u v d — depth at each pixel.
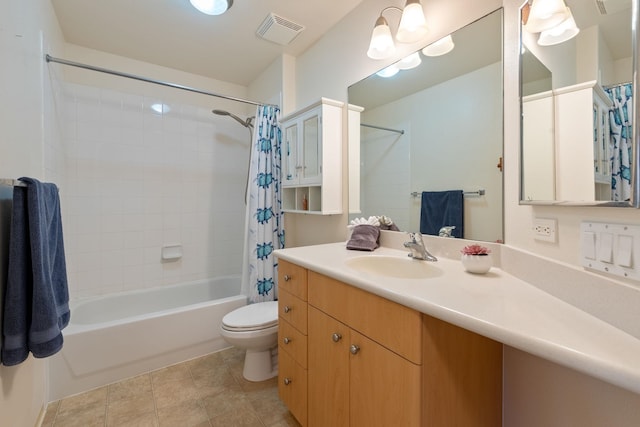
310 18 1.97
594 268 0.67
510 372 1.05
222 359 1.99
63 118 2.12
